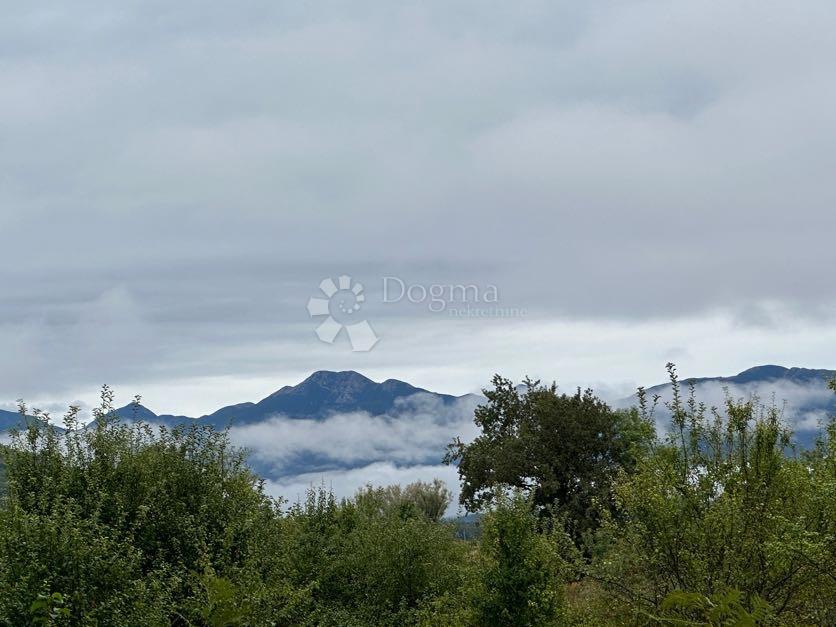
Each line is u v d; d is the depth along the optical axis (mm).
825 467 13414
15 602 13406
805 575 13078
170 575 17297
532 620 18141
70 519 15250
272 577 18703
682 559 13836
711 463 14617
